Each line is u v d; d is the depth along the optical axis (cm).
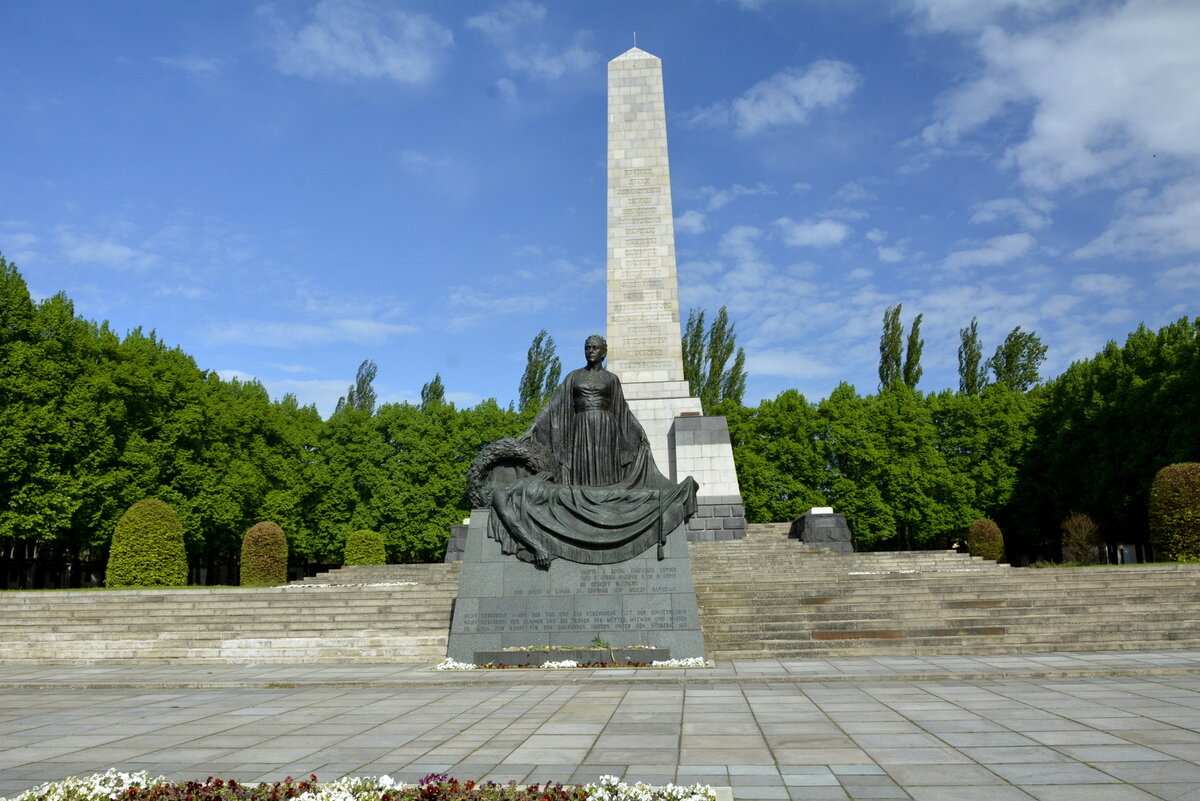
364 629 2072
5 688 1623
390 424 5494
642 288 3484
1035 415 5372
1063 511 5031
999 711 1172
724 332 6631
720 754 945
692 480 1978
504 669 1758
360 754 982
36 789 778
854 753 939
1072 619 1947
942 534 5447
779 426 5434
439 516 5369
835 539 3300
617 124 3600
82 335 3900
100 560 4950
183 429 4369
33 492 3566
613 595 1898
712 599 2128
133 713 1303
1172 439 4072
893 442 5288
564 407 2189
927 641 1866
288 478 5272
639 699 1343
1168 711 1144
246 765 938
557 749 988
